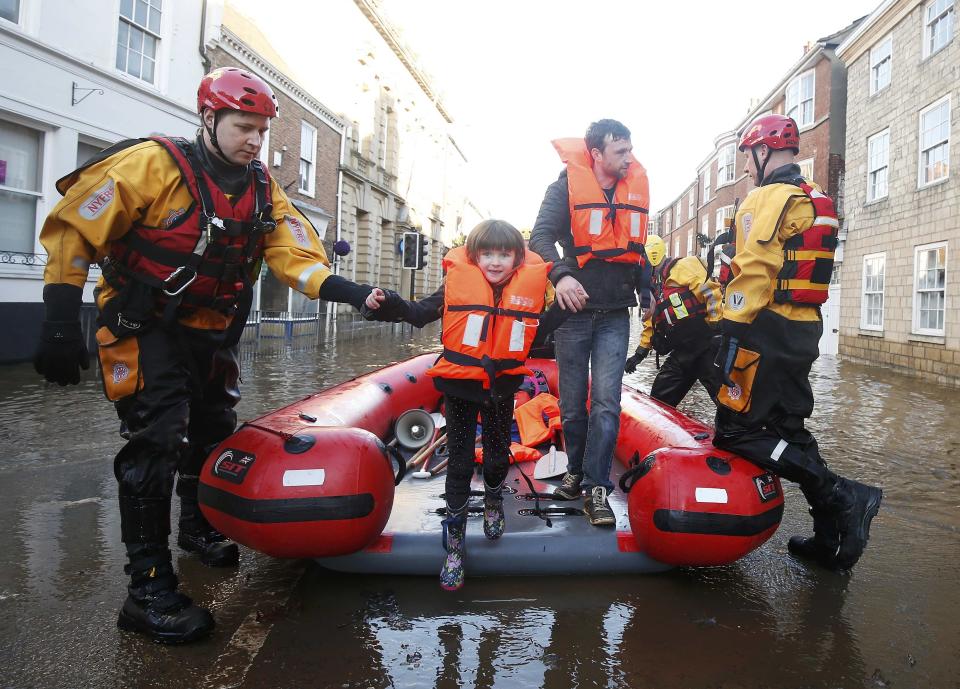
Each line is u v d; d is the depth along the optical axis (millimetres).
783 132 2705
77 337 2047
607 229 2869
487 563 2562
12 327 8281
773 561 2848
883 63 13031
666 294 4172
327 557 2414
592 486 2871
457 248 2594
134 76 10273
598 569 2623
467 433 2490
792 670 1957
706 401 7730
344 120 19828
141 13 10273
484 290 2439
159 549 2162
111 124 9703
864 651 2074
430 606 2342
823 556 2773
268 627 2162
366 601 2373
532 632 2164
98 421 5246
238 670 1899
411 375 4656
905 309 11797
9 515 3158
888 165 12586
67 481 3707
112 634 2096
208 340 2338
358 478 2293
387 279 25266
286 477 2260
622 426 3725
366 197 22031
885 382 10016
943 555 2934
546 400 4426
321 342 13953
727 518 2387
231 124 2121
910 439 5566
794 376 2553
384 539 2574
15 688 1785
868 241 13328
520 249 2451
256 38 14570
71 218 1988
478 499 3061
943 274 10727
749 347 2547
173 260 2145
